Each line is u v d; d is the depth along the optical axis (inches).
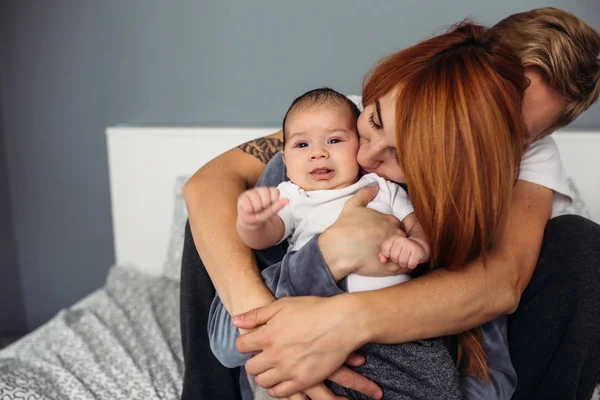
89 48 93.0
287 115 46.2
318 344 37.1
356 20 87.0
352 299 37.7
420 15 85.5
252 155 54.6
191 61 91.9
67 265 101.9
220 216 46.1
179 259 84.6
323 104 44.6
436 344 39.6
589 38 41.9
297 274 39.7
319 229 42.0
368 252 39.1
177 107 93.9
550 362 43.4
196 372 47.0
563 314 43.0
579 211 72.7
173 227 86.7
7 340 100.0
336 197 43.0
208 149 90.2
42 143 97.3
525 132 43.6
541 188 47.2
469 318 39.7
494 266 40.9
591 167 82.0
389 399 38.4
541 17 42.3
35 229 100.7
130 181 92.7
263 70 90.9
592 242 43.6
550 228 46.8
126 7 90.9
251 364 38.8
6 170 98.3
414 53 38.4
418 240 38.9
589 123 85.9
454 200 35.7
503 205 36.8
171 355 65.9
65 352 65.7
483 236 36.8
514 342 46.3
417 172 36.2
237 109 92.9
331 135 43.8
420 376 38.5
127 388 59.2
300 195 43.0
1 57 94.2
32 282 103.0
